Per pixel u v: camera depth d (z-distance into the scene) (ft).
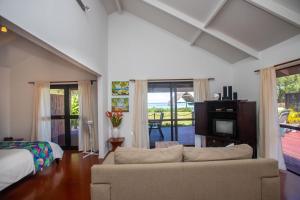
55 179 10.00
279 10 8.28
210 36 13.16
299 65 9.70
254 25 10.17
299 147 10.69
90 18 10.98
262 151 11.45
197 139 15.46
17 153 9.08
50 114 16.14
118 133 14.94
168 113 16.26
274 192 6.25
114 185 5.94
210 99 15.52
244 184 6.17
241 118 12.13
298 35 9.31
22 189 8.87
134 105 15.20
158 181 6.01
